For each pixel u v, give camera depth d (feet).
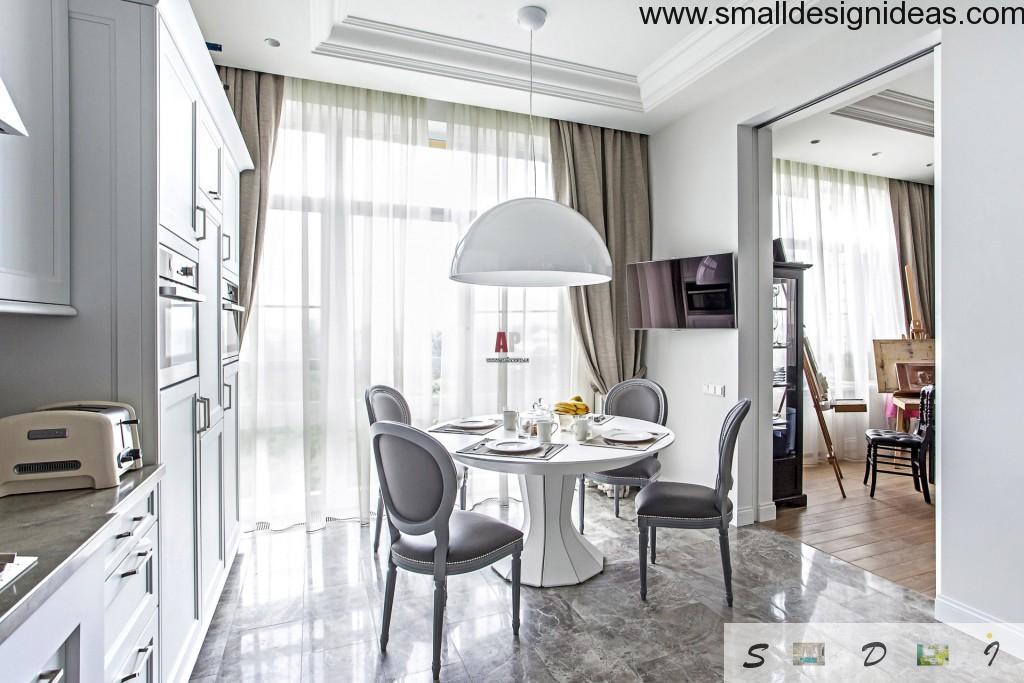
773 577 8.93
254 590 8.53
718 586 8.62
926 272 18.95
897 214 18.57
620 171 14.03
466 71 11.07
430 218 12.25
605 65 11.64
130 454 4.82
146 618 4.87
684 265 12.09
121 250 5.07
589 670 6.51
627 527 11.28
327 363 11.44
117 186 5.05
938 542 7.61
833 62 9.23
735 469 11.36
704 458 12.28
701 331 12.34
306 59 10.30
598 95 12.30
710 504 8.09
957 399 7.32
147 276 5.12
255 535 10.84
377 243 11.85
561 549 8.86
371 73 10.84
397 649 6.96
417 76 10.96
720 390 11.77
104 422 4.55
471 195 12.59
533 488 8.96
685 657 6.76
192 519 6.49
